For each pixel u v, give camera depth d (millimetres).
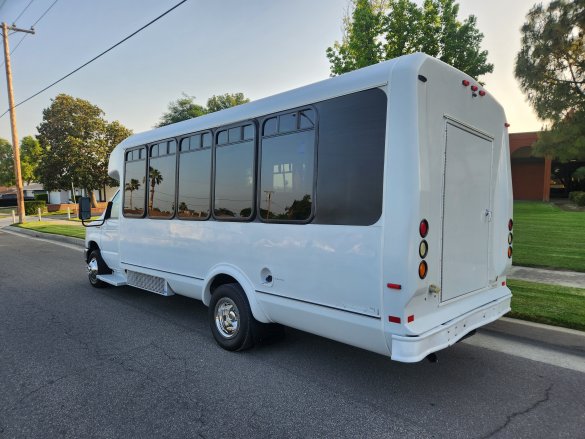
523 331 4773
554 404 3375
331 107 3463
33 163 61875
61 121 33875
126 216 6410
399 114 3025
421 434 2980
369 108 3205
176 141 5324
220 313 4703
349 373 4027
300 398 3549
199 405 3455
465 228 3686
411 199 2941
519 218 18469
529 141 32500
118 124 35938
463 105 3588
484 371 4004
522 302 5594
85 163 33562
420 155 2996
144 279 6148
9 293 7617
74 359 4473
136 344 4922
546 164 33250
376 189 3117
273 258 3957
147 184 5934
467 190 3703
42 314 6219
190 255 5105
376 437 2959
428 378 3885
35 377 4027
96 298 7219
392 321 3018
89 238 7828
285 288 3842
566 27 17891
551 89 19594
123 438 3002
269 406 3424
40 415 3330
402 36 10523
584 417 3182
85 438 3004
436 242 3232
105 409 3412
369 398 3527
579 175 33656
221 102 34438
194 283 5043
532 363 4168
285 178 3850
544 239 11766
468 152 3697
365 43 10586
